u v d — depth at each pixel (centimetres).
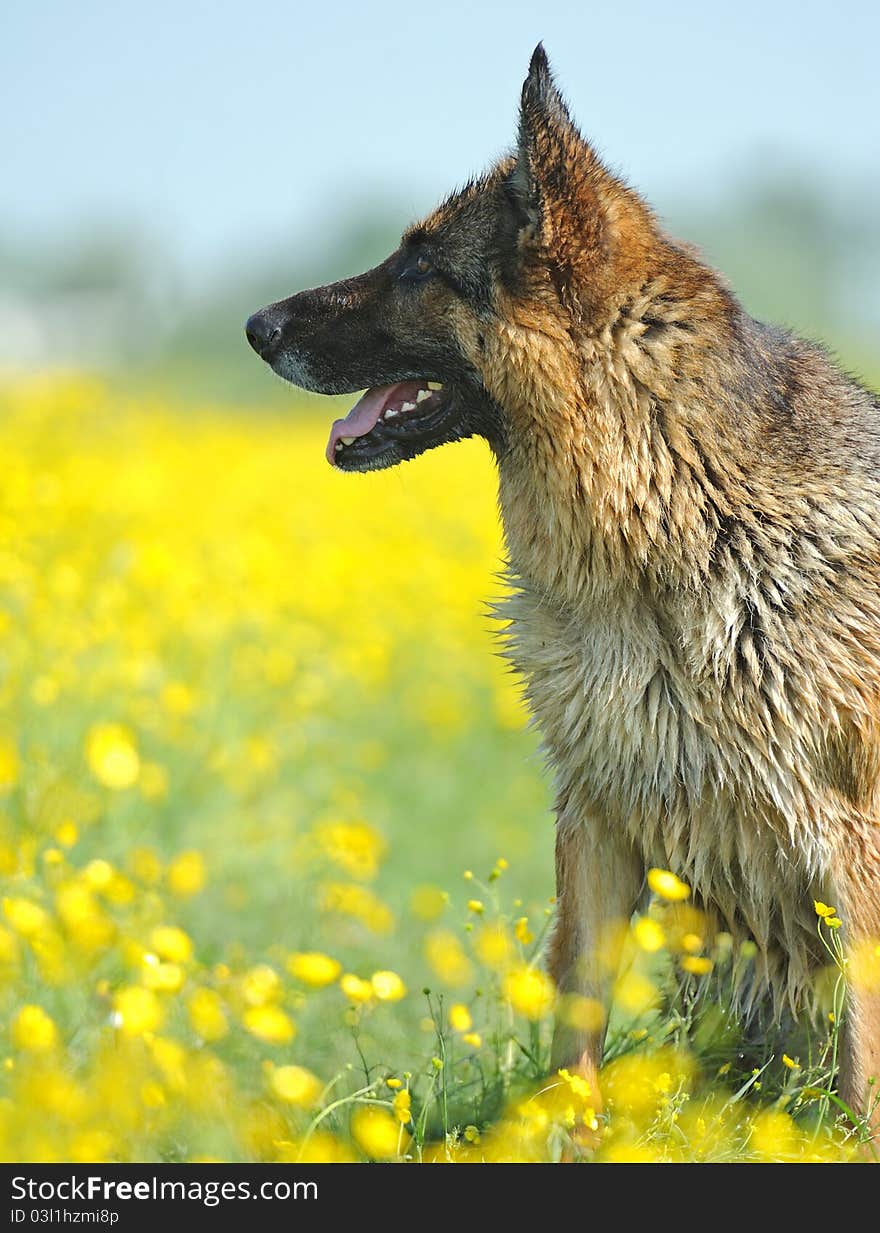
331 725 1577
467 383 887
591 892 859
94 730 1128
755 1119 746
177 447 2903
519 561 859
